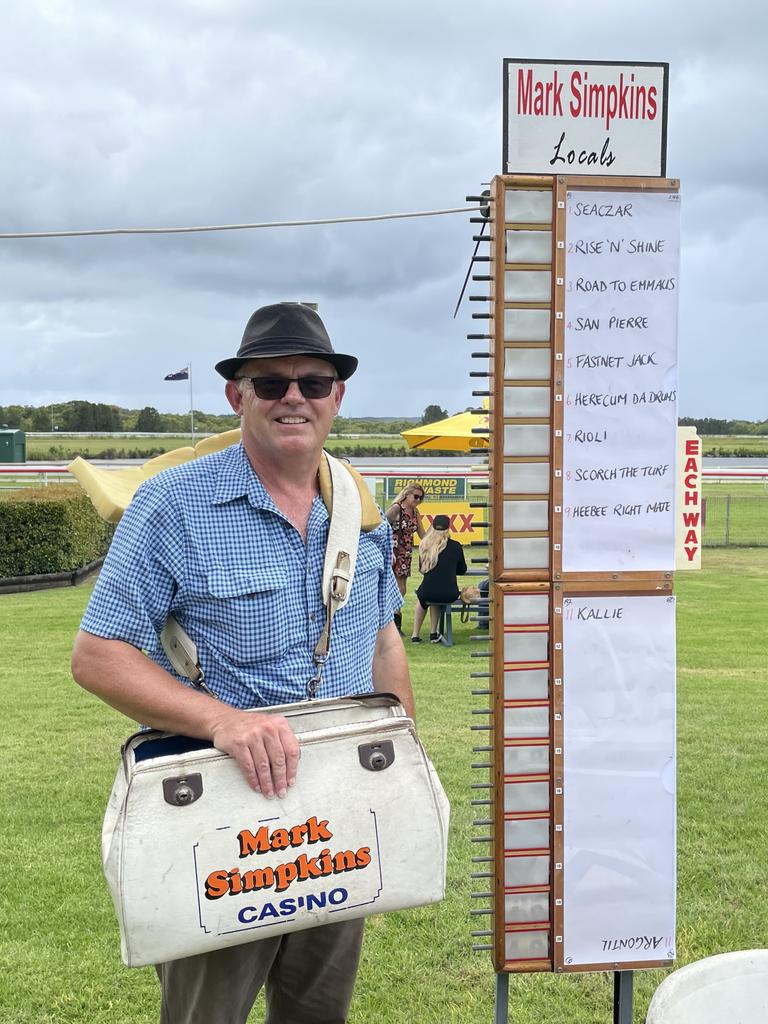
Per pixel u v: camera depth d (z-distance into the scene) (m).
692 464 6.02
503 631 2.60
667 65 2.57
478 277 2.69
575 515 2.57
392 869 1.98
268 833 1.91
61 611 12.45
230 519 2.10
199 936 1.88
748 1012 2.20
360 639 2.29
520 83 2.54
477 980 3.37
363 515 2.28
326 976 2.34
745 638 10.36
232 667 2.08
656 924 2.66
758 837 4.59
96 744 6.34
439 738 6.41
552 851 2.62
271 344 2.10
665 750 2.63
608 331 2.55
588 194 2.52
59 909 3.88
